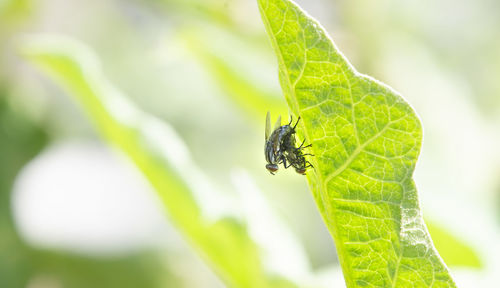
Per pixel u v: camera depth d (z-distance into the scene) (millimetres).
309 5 427
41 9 575
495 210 409
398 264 179
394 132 176
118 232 605
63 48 273
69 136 611
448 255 294
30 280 566
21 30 527
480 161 489
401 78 478
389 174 178
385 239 179
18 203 566
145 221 621
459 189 440
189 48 352
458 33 617
